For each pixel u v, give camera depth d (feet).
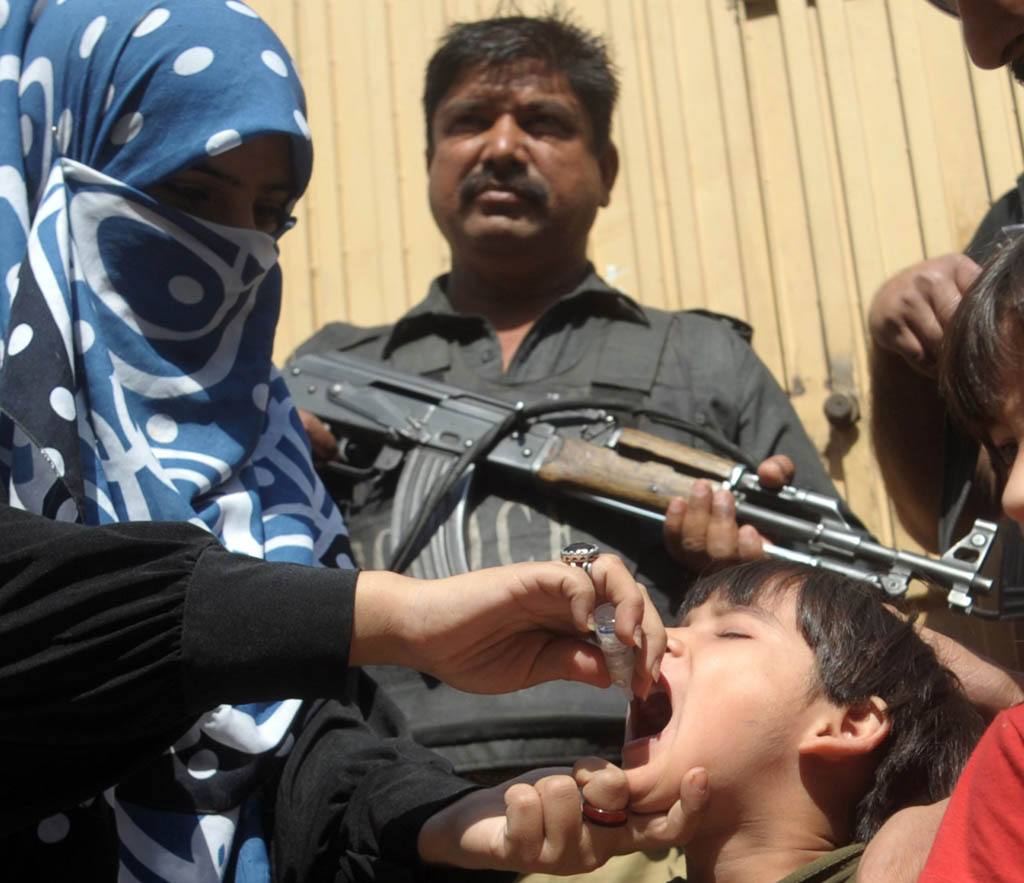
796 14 10.65
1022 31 6.54
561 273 9.13
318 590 4.95
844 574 7.14
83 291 6.05
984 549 6.95
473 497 8.08
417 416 8.22
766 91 10.67
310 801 5.87
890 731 5.37
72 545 4.84
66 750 4.97
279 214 6.88
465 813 5.27
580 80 9.19
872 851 4.71
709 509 7.46
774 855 5.23
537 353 8.65
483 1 11.52
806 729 5.30
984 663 6.14
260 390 6.70
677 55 10.91
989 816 4.14
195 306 6.43
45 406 5.60
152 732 5.01
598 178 9.32
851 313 10.08
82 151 6.35
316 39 11.79
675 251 10.59
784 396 8.57
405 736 6.31
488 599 4.92
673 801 5.17
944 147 10.18
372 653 5.02
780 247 10.36
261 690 4.91
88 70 6.33
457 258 9.27
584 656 5.15
